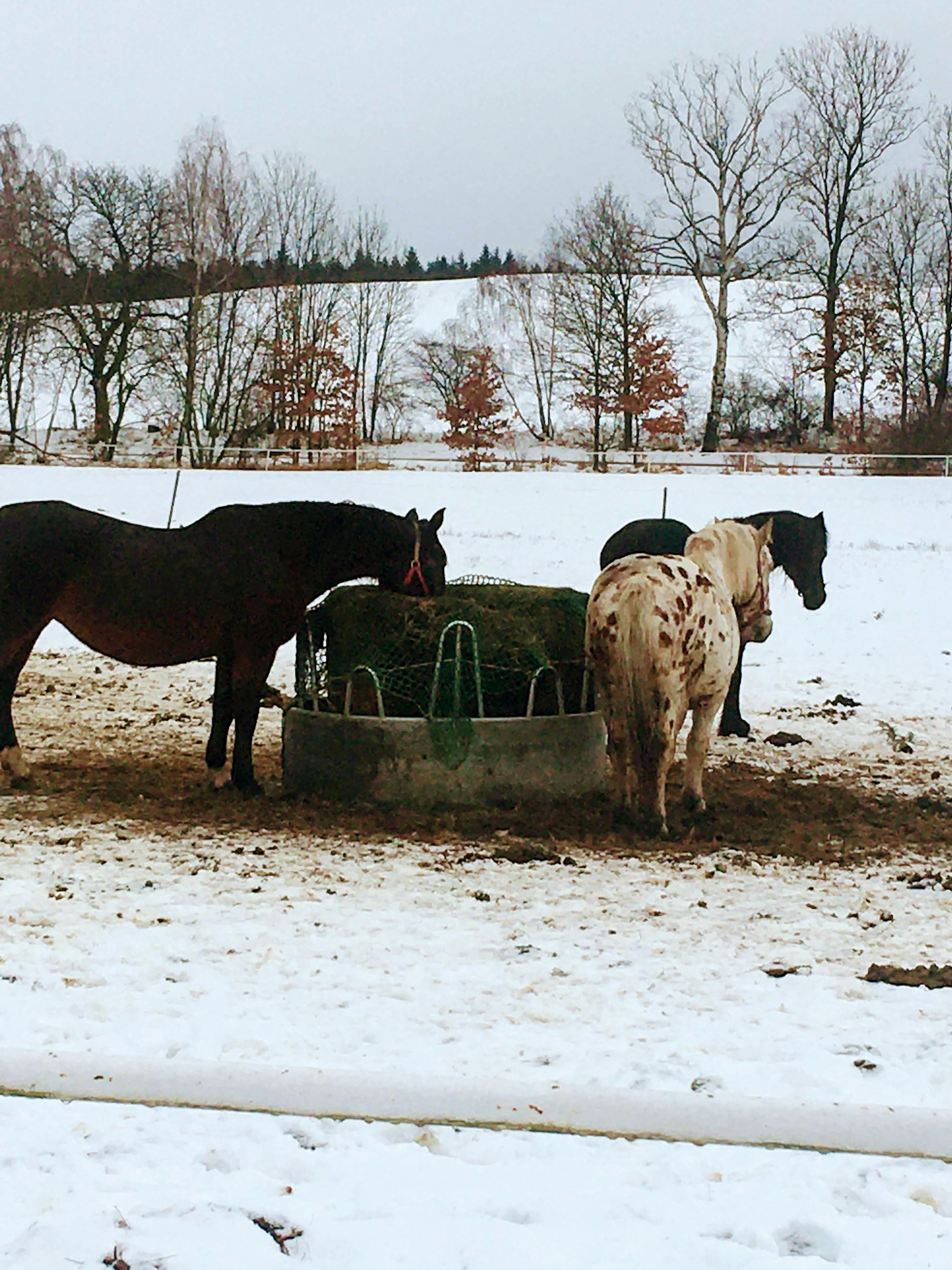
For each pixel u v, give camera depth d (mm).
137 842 7652
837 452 53812
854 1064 4461
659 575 8062
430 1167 3611
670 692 8039
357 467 45375
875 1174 3645
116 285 50781
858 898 6898
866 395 57375
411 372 76000
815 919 6426
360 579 10055
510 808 8898
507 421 61812
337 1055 4402
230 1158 3637
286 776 9430
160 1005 4863
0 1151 3635
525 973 5426
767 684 16156
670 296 77438
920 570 24078
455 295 90688
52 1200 3375
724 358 50500
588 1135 3818
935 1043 4691
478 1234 3244
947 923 6441
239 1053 4391
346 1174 3566
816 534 12461
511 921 6258
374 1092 3934
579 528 29734
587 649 8352
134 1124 3832
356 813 8648
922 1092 4223
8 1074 3984
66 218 51281
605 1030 4754
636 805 8422
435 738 8766
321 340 55844
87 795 8914
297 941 5762
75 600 8781
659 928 6223
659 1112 3844
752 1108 3857
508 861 7500
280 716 13242
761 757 11828
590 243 56750
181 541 8953
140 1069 4000
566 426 70250
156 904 6301
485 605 9594
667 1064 4410
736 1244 3230
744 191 48594
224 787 9250
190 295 48688
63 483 33094
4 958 5359
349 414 54562
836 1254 3221
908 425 46844
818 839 8320
